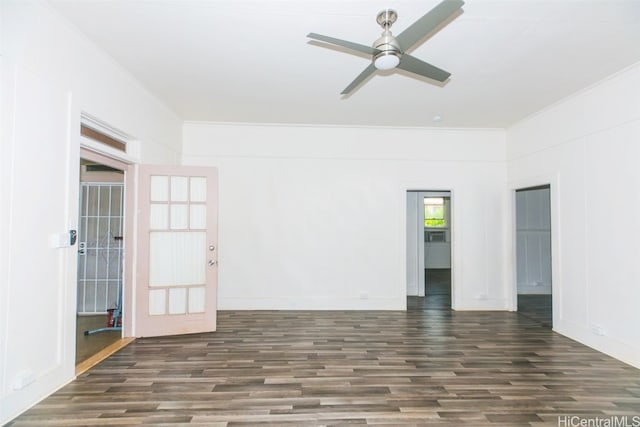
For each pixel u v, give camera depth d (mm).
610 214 3465
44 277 2477
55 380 2604
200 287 4121
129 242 3893
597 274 3613
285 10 2486
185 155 5199
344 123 5199
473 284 5359
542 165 4531
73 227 2742
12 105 2186
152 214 3984
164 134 4539
